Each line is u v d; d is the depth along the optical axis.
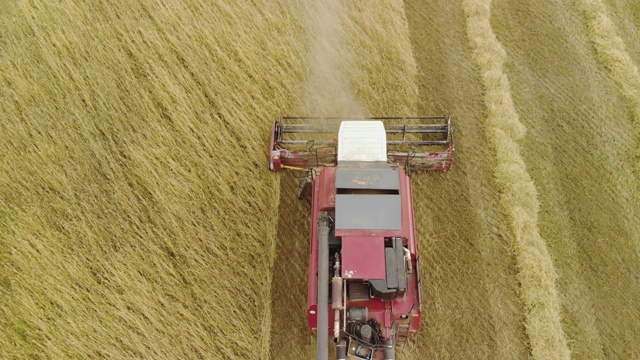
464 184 11.17
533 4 14.20
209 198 10.81
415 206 10.88
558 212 10.81
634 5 14.21
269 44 13.11
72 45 12.52
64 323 9.21
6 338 8.99
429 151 11.54
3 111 11.41
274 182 11.16
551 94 12.52
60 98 11.71
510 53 13.28
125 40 12.75
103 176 10.83
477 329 9.53
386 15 13.98
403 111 12.26
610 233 10.54
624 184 11.16
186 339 9.27
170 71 12.41
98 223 10.25
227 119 11.84
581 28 13.77
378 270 8.09
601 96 12.50
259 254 10.30
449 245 10.45
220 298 9.76
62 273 9.66
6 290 9.43
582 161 11.48
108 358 8.98
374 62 13.03
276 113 12.08
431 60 13.20
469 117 12.18
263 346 9.37
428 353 9.29
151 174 10.91
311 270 8.87
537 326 9.41
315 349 9.34
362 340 8.07
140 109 11.76
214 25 13.28
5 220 10.10
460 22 13.95
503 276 10.09
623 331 9.50
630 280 10.03
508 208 10.80
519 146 11.69
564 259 10.27
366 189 8.80
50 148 11.00
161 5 13.40
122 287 9.62
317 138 11.73
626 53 13.21
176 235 10.30
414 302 8.43
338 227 8.49
